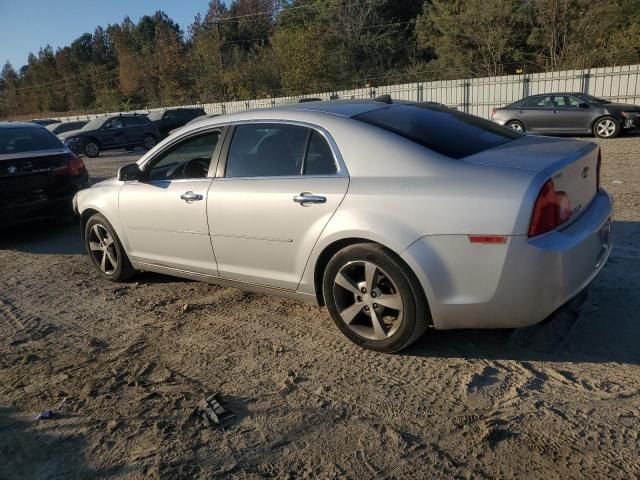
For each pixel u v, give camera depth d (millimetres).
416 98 27141
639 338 3629
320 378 3471
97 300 5102
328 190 3635
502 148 3623
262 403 3240
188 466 2730
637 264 4820
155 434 2998
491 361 3516
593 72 21422
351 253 3555
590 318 3926
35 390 3535
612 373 3273
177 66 55938
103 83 73875
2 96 100000
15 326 4621
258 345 3973
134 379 3592
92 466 2787
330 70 43844
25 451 2941
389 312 3680
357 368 3555
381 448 2773
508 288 3129
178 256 4727
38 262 6551
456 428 2881
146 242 4953
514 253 3070
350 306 3727
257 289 4297
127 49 74688
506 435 2789
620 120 15789
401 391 3258
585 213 3543
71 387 3539
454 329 3740
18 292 5488
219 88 51219
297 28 44344
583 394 3090
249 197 4035
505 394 3148
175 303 4895
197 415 3156
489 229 3096
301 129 3914
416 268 3295
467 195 3174
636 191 7723
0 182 6953
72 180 7645
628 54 29312
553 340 3701
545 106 17016
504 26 35188
